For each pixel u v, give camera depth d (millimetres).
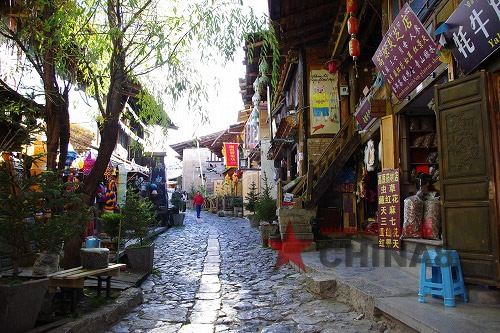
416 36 6418
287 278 8031
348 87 13625
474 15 4789
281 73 16500
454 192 5016
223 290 7184
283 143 17188
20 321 3838
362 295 5426
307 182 11484
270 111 17922
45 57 5492
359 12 10281
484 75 4785
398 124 8391
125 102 6812
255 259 10492
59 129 5621
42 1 5148
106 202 13625
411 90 7285
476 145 4812
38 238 4184
